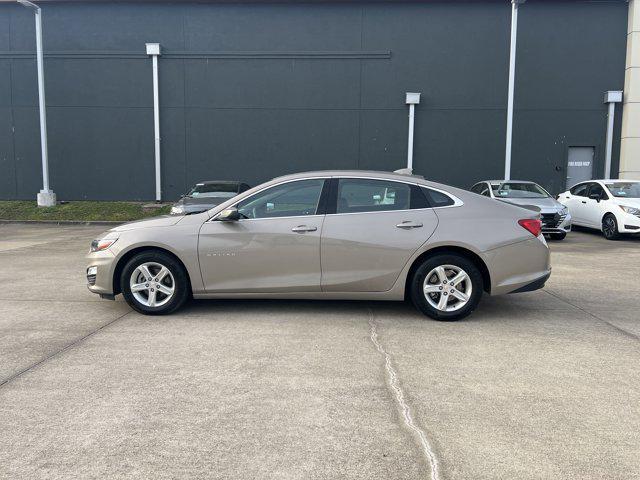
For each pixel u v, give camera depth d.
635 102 19.17
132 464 2.99
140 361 4.59
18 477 2.86
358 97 19.91
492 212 5.80
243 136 20.23
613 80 19.50
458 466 2.97
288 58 19.88
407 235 5.70
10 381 4.15
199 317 5.96
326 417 3.56
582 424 3.46
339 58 19.78
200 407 3.71
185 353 4.80
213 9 19.77
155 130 20.12
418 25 19.55
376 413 3.62
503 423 3.47
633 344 5.07
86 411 3.64
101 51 19.98
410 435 3.32
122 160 20.44
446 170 20.00
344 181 5.94
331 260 5.74
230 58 19.94
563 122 19.72
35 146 20.45
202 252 5.82
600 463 3.00
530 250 5.74
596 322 5.83
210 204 12.82
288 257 5.77
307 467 2.97
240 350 4.88
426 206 5.82
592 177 20.02
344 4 19.58
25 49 20.06
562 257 10.55
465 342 5.11
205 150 20.34
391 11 19.55
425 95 19.77
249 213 5.93
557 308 6.44
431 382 4.14
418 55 19.66
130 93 20.14
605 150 19.78
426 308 5.76
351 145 20.11
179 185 20.50
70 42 19.98
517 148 19.88
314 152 20.20
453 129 19.84
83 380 4.17
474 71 19.59
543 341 5.15
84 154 20.45
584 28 19.36
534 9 19.31
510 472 2.91
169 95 20.14
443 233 5.68
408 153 19.88
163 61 20.00
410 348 4.93
